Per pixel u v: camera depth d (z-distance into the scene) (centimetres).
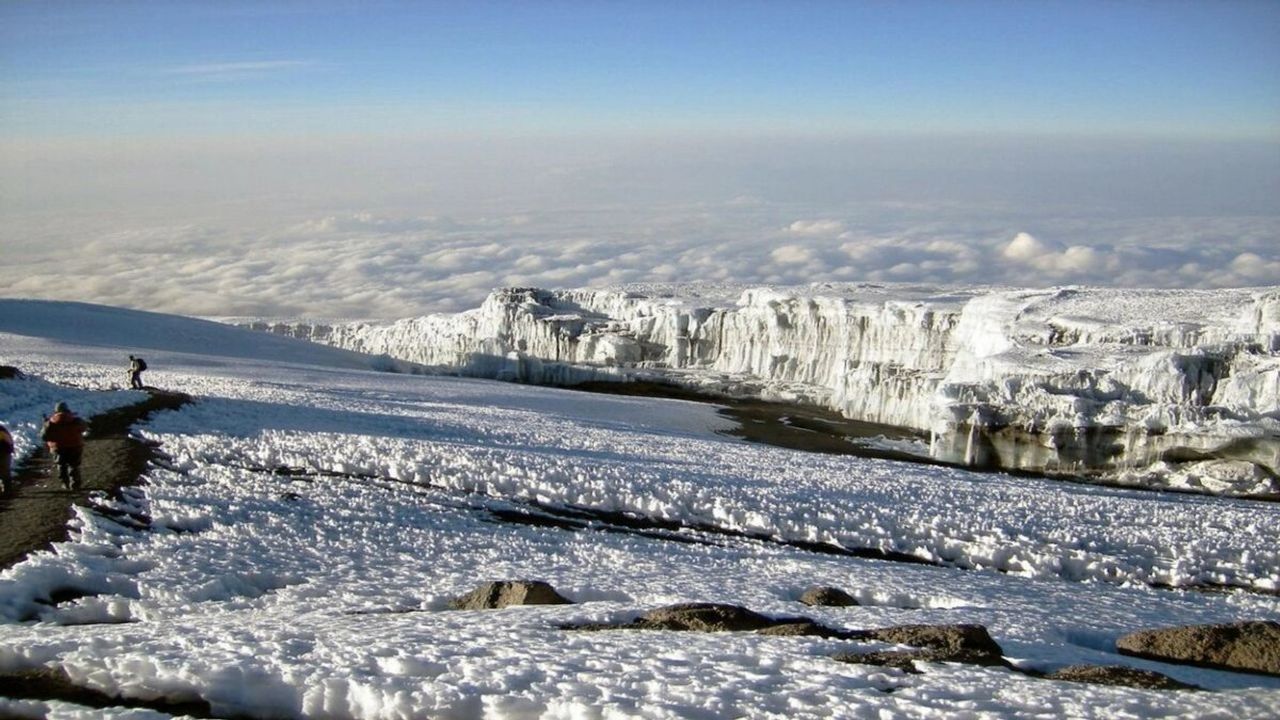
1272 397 5781
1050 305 8156
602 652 1270
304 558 2127
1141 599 2398
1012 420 6231
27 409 3731
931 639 1373
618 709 1032
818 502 3588
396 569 2097
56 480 2558
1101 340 7069
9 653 1219
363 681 1120
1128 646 1477
